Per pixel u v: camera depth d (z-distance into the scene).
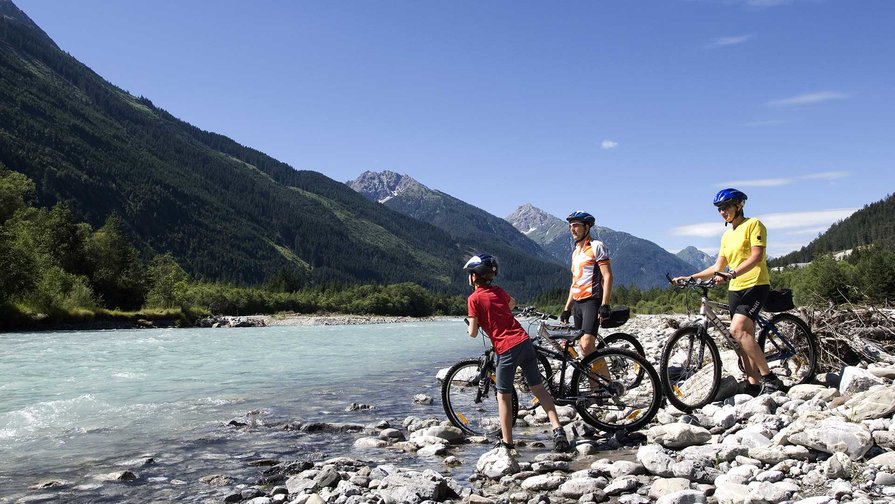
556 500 4.77
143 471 6.07
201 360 19.80
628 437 6.68
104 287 71.62
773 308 7.95
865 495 4.14
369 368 17.00
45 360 19.69
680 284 7.71
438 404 10.45
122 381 13.88
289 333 47.47
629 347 8.66
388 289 157.00
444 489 5.04
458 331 53.09
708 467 5.05
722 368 8.40
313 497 4.86
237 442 7.38
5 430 8.09
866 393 6.07
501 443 6.36
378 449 6.93
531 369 6.45
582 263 7.28
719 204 7.57
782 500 4.18
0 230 51.06
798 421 5.66
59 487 5.51
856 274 66.50
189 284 111.88
